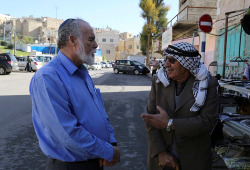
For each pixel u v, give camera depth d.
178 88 1.97
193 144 1.89
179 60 1.82
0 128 5.35
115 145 1.93
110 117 6.64
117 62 28.83
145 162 3.79
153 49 34.38
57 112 1.49
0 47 59.31
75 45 1.68
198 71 1.84
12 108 7.41
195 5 19.05
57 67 1.61
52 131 1.55
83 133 1.53
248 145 2.65
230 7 9.67
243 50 8.50
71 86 1.61
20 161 3.72
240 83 3.26
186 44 1.88
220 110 3.40
